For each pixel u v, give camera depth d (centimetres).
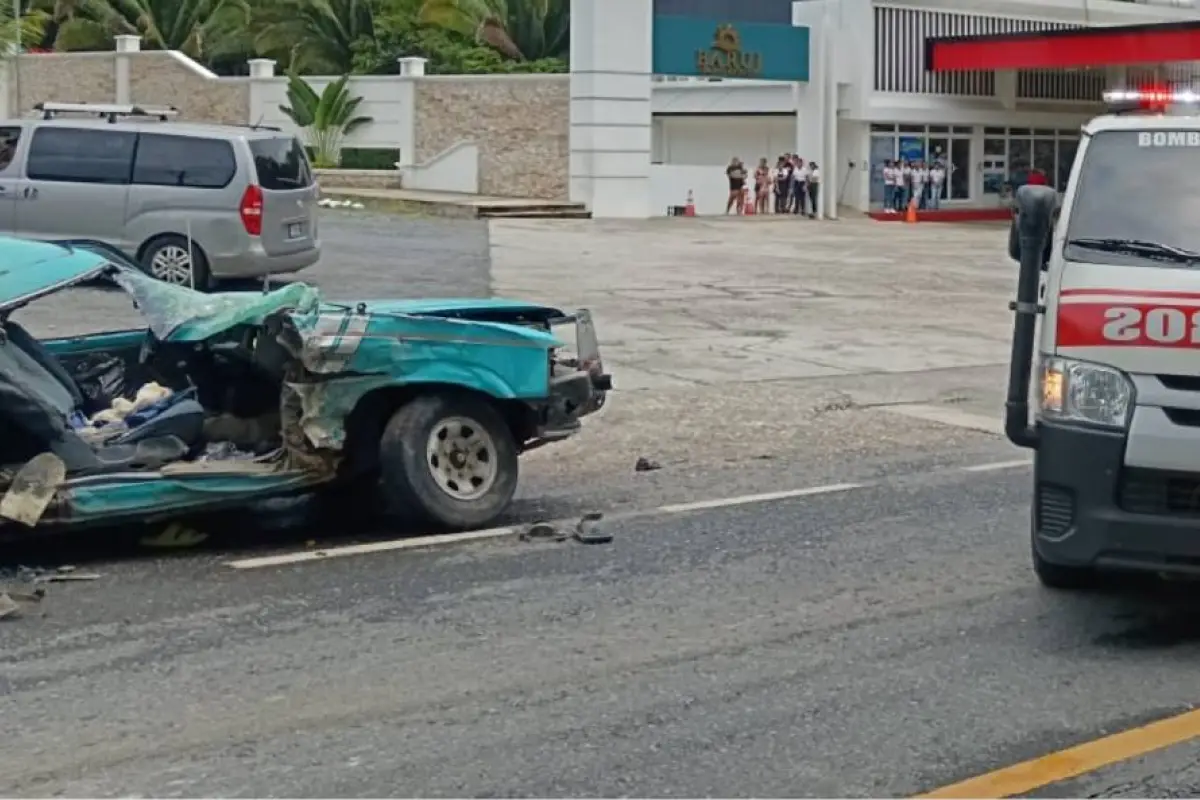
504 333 910
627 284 2348
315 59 5044
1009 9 4656
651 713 609
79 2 5109
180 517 934
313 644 698
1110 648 700
